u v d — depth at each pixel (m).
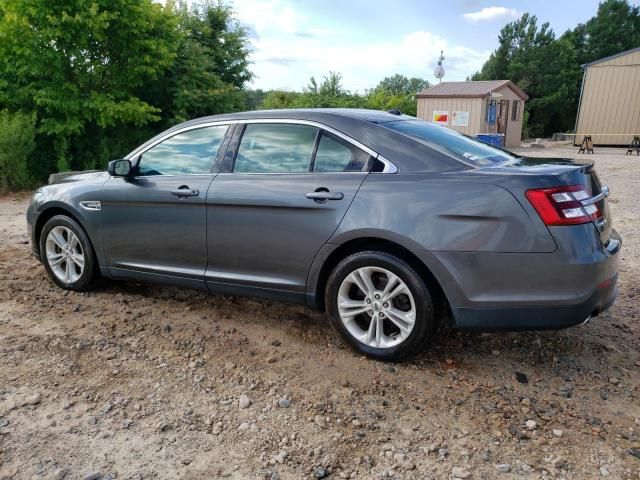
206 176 4.08
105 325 4.17
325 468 2.55
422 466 2.57
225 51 15.59
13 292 4.89
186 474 2.52
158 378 3.38
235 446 2.72
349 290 3.63
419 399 3.13
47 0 10.72
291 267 3.72
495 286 3.12
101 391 3.22
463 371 3.45
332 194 3.49
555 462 2.59
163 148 4.40
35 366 3.51
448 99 21.56
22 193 11.24
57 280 4.95
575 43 50.09
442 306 3.44
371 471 2.54
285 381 3.35
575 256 2.99
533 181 3.05
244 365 3.55
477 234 3.11
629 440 2.75
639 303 4.58
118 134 12.75
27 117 11.27
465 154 3.50
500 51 49.38
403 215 3.27
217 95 13.68
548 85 44.72
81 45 11.26
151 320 4.27
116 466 2.56
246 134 4.02
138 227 4.38
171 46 12.59
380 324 3.51
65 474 2.50
